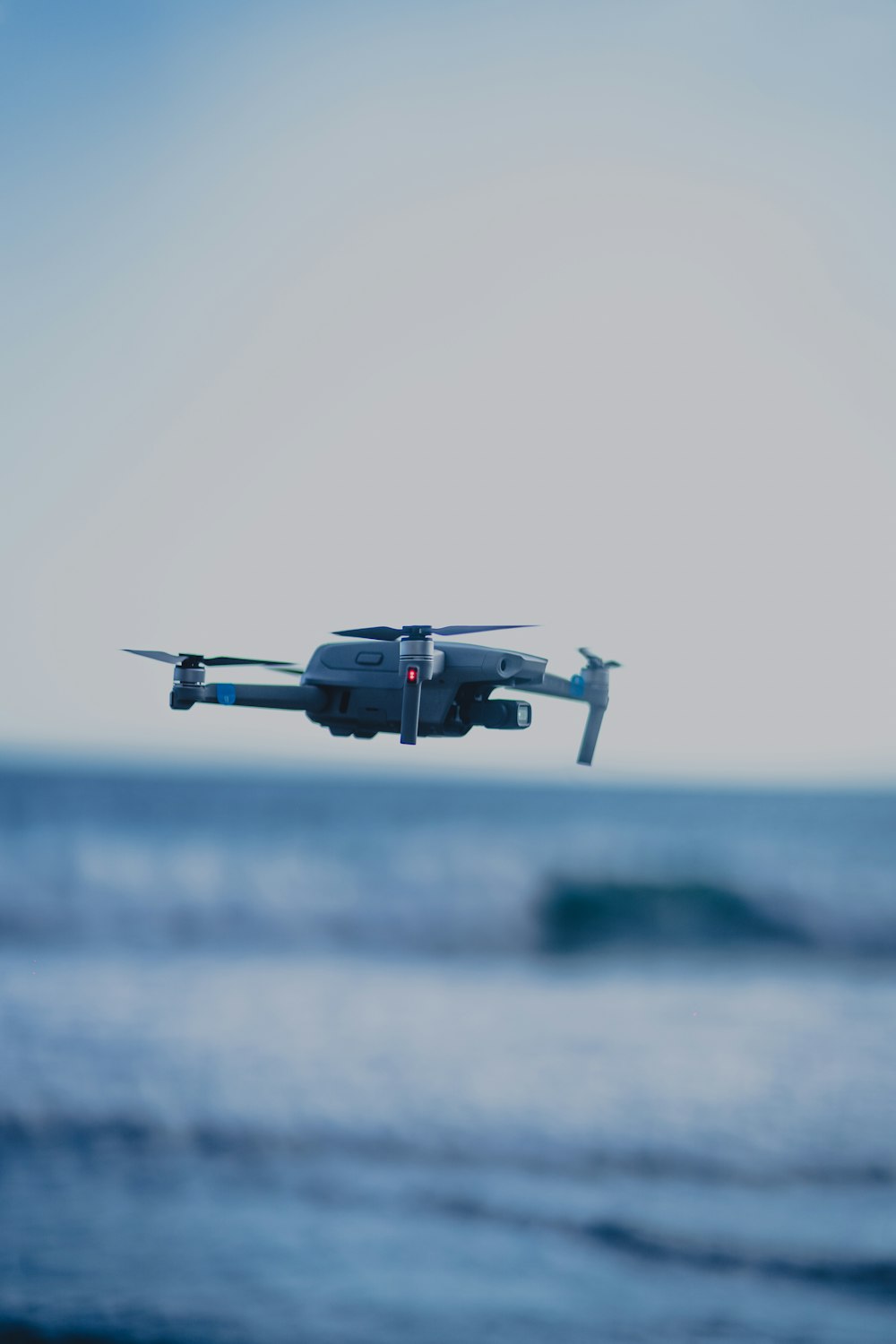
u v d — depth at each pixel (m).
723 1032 13.19
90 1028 12.90
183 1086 10.74
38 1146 9.14
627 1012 14.43
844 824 36.50
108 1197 8.09
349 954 18.17
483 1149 9.16
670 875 22.34
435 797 47.97
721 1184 8.45
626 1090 10.73
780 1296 6.60
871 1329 6.24
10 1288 6.57
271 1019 13.68
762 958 18.52
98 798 42.03
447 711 3.07
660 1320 6.29
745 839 30.33
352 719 3.19
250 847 26.69
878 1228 7.54
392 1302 6.41
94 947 18.12
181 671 3.04
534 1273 6.94
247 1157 8.99
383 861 24.27
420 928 19.78
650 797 52.06
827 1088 10.76
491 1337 6.10
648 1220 7.68
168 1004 14.33
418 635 2.99
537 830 32.88
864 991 15.80
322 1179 8.45
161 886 21.44
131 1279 6.71
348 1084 10.86
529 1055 12.11
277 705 3.16
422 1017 14.03
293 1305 6.38
